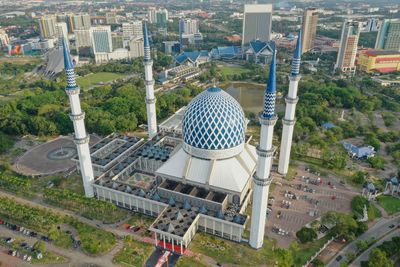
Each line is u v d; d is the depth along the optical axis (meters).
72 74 148.62
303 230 141.62
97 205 157.50
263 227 139.25
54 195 166.75
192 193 158.38
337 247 141.50
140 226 155.25
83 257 136.62
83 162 167.00
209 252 139.88
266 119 120.81
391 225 155.00
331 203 170.38
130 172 196.12
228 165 163.25
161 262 132.88
